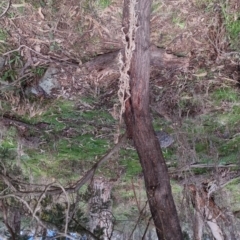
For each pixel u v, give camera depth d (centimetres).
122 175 367
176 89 263
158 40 236
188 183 312
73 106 274
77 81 255
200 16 230
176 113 274
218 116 281
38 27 231
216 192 348
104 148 323
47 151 321
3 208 211
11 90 256
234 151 322
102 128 297
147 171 185
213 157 308
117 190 409
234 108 274
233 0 223
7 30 231
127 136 205
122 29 190
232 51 241
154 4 221
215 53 244
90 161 349
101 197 341
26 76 251
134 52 191
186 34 236
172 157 316
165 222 178
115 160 348
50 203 234
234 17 227
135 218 423
